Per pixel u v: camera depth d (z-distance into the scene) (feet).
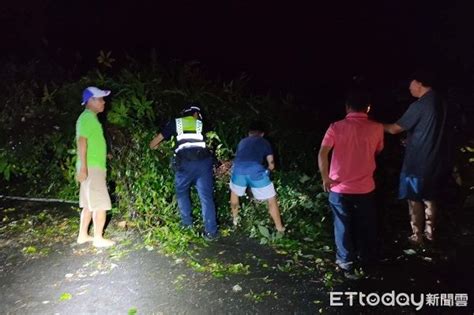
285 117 23.99
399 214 22.56
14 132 23.95
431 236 19.48
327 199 21.80
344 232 17.31
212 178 20.44
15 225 22.17
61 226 21.97
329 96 36.76
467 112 25.95
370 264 18.06
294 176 22.48
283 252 19.30
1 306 15.83
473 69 33.81
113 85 23.04
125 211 22.29
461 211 22.65
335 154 17.07
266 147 20.20
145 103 21.91
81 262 18.66
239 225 21.44
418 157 18.30
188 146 19.81
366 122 16.87
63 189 25.02
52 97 24.50
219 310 15.40
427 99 18.03
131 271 17.89
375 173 23.95
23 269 18.26
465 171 24.29
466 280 17.06
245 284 16.92
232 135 23.08
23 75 31.32
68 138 23.48
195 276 17.48
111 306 15.70
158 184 21.29
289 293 16.34
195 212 22.22
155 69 25.36
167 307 15.60
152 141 20.31
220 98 23.75
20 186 26.43
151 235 20.43
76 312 15.40
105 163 19.47
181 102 23.08
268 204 20.51
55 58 44.70
